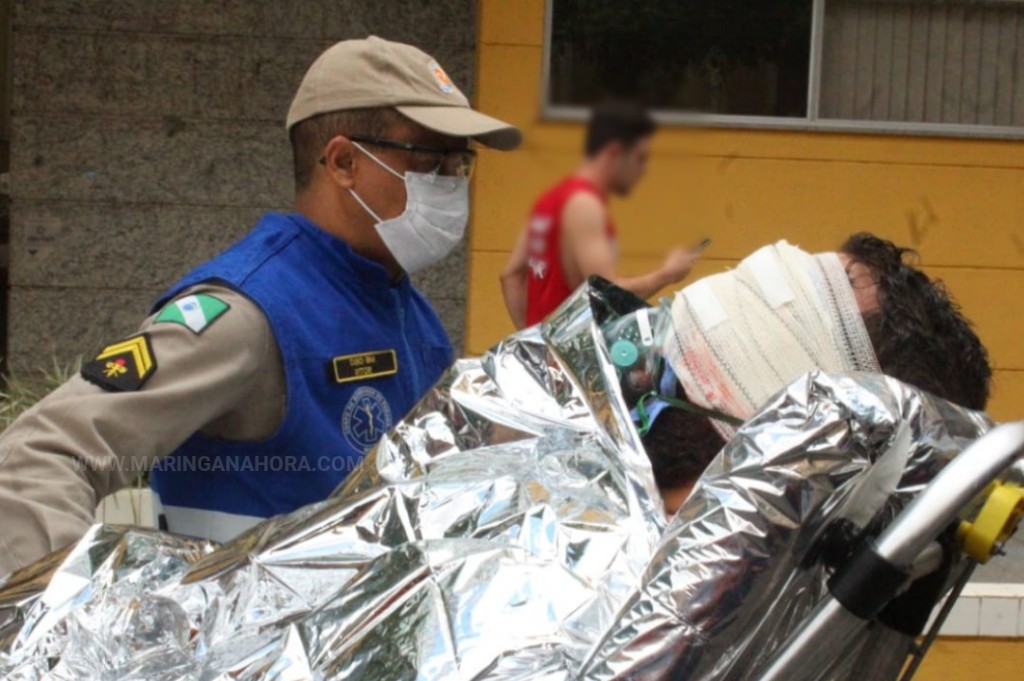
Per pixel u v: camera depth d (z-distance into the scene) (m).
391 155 2.89
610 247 5.20
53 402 2.50
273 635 1.85
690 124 5.63
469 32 7.18
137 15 7.12
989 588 4.89
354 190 2.90
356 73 2.90
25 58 7.10
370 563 1.87
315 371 2.76
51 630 1.93
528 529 1.92
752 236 7.44
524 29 7.11
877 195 7.54
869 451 1.72
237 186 7.27
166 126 7.20
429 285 7.27
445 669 1.67
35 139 7.16
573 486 2.03
